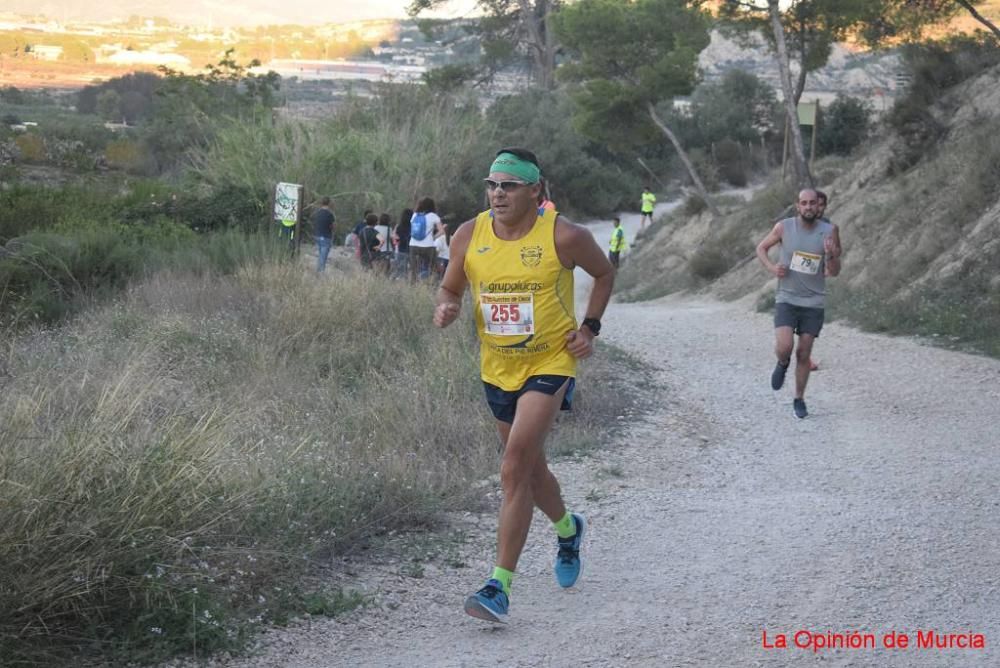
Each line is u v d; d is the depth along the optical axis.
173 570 4.45
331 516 5.55
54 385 7.14
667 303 24.52
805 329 9.23
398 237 19.09
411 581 5.16
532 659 4.25
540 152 51.25
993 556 5.52
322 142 29.78
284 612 4.61
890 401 9.85
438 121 33.19
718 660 4.27
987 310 13.77
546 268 4.64
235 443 6.18
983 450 7.91
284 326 11.04
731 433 8.73
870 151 23.41
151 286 12.95
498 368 4.85
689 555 5.64
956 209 16.41
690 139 63.00
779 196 26.12
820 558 5.53
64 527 4.21
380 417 8.03
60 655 4.05
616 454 7.86
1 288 12.48
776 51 27.61
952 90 21.47
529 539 5.89
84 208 19.75
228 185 26.39
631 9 34.19
